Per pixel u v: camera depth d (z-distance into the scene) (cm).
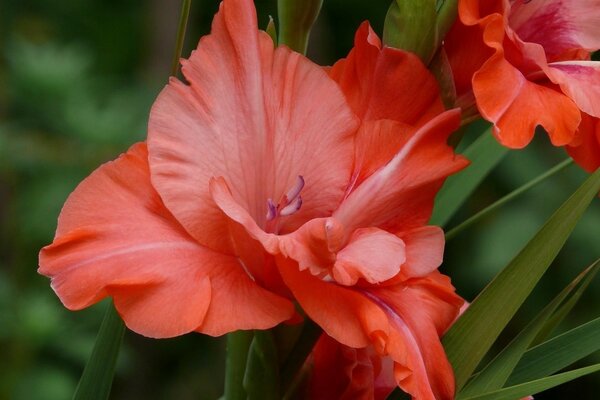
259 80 64
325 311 61
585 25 67
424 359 62
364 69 64
